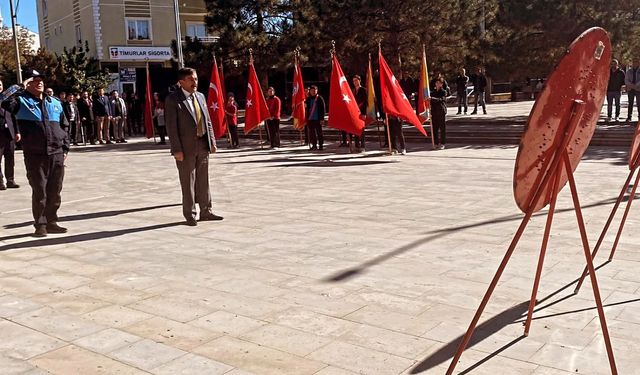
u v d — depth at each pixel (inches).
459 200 380.8
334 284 225.8
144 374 159.8
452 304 202.2
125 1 1524.4
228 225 331.0
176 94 327.3
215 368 162.1
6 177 496.4
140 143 932.0
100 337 183.6
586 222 308.8
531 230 297.0
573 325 182.9
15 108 305.3
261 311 201.2
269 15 1112.8
